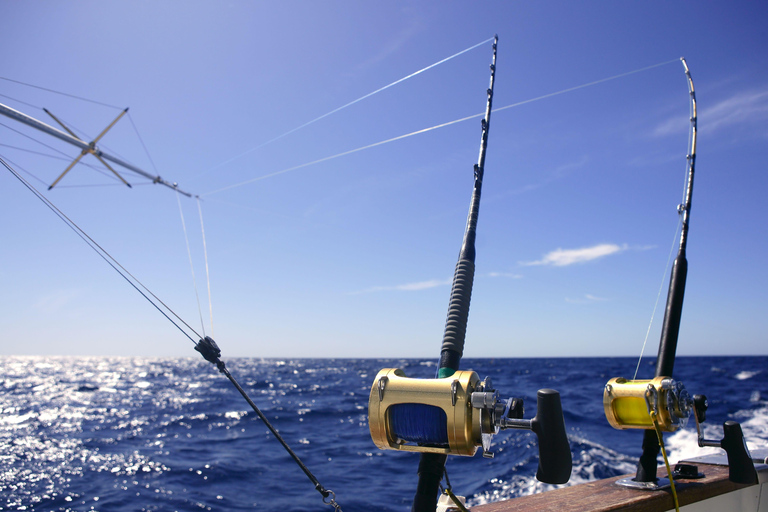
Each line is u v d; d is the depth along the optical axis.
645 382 1.99
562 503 2.07
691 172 2.81
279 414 21.27
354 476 10.68
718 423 14.80
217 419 19.95
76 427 18.16
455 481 9.88
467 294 1.60
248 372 72.69
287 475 10.77
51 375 66.62
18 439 15.54
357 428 17.45
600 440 13.27
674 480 2.40
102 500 9.09
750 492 2.54
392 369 1.37
